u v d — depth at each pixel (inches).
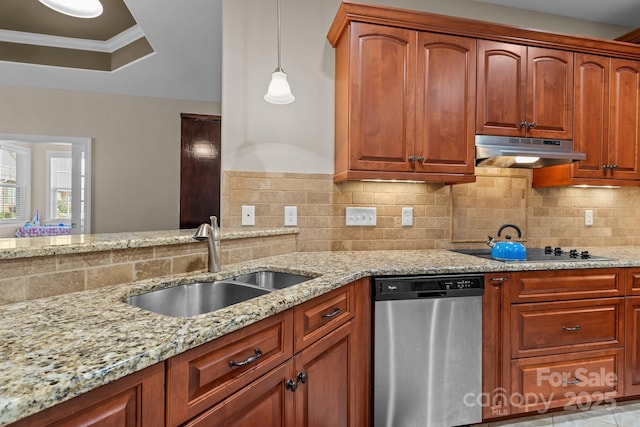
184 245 53.4
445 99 74.5
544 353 68.3
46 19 117.0
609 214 99.0
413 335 62.1
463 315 64.2
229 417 32.2
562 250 89.6
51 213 233.9
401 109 73.0
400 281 61.4
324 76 83.9
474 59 75.9
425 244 88.5
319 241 83.4
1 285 35.1
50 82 140.7
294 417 41.6
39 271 37.8
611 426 68.4
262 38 80.7
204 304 51.7
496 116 76.8
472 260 71.1
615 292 71.4
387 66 72.4
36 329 28.7
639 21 99.7
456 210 90.3
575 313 69.5
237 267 59.6
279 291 42.7
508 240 84.6
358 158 71.6
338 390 52.6
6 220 209.5
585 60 82.0
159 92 150.5
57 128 146.0
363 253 80.7
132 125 152.9
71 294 39.9
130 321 30.9
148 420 25.0
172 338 26.9
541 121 79.0
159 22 100.1
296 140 82.4
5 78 137.3
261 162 80.7
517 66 78.0
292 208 82.0
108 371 21.9
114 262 44.6
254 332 35.3
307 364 44.5
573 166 82.6
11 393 18.5
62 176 236.8
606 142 83.7
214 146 148.6
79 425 21.1
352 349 56.8
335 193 84.2
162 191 155.8
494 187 92.2
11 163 214.1
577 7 93.4
